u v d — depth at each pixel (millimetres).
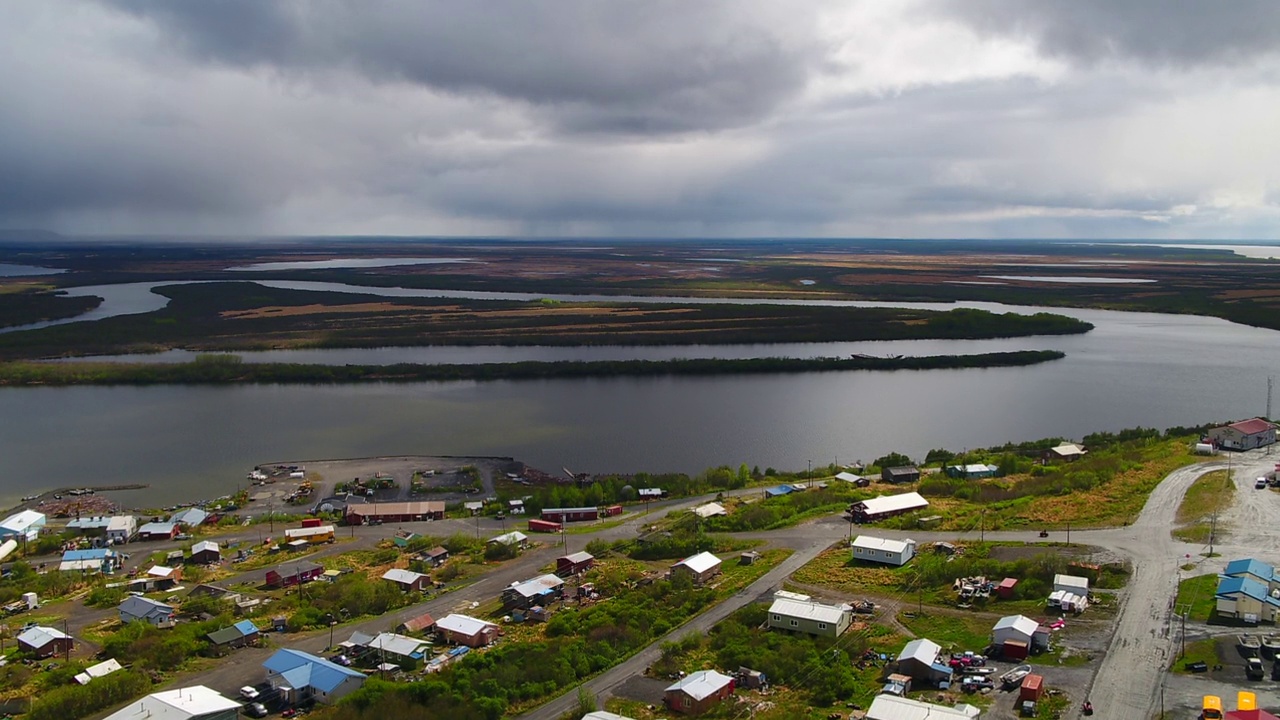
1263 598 87625
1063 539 114875
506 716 75812
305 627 97375
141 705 75125
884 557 110312
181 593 110562
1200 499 127688
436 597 106688
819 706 75312
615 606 100250
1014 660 82125
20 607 105375
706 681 77688
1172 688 75000
